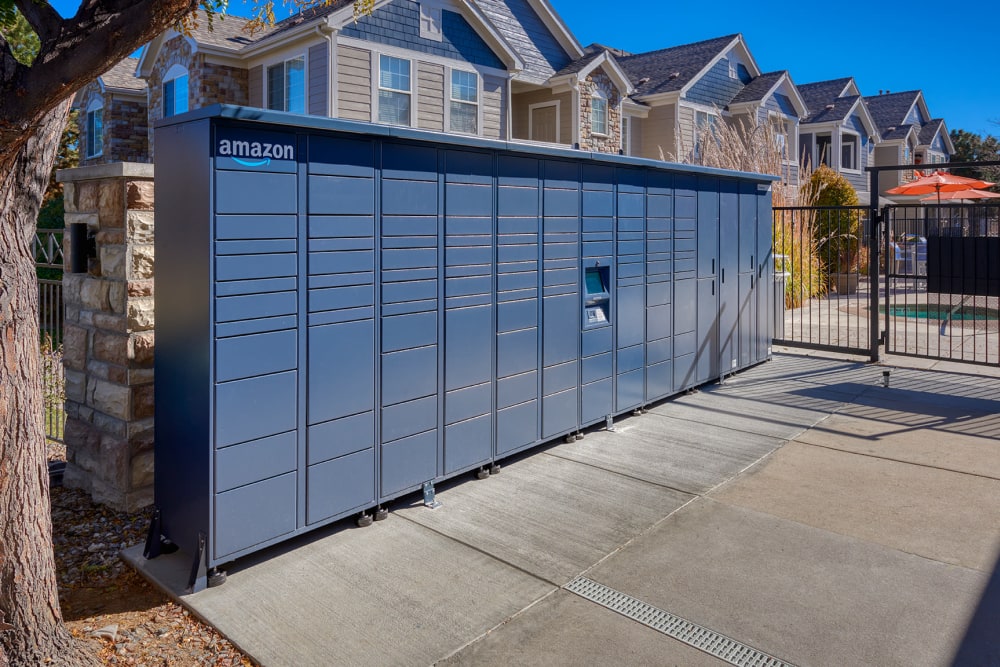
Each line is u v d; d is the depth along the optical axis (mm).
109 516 4676
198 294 3596
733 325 8258
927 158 37000
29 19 2947
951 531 4301
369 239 4254
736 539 4223
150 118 18266
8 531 2844
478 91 16891
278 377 3855
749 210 8484
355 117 14492
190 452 3725
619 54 28469
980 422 6547
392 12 14945
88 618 3490
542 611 3463
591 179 5945
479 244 4977
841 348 9484
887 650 3125
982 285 8336
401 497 4848
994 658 3049
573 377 5902
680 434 6227
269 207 3744
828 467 5418
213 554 3658
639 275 6590
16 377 2879
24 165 2986
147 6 2582
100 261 4738
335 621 3381
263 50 15180
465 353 4930
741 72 25734
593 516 4547
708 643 3195
